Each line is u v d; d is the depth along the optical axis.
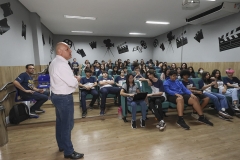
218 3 3.72
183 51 6.27
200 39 5.32
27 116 2.64
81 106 3.07
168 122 2.68
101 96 2.93
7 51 2.76
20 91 2.67
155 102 2.52
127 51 8.91
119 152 1.77
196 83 3.20
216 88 3.16
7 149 1.84
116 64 6.90
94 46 8.41
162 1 3.56
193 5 3.04
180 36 6.39
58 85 1.49
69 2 3.52
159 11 4.27
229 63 4.18
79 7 3.85
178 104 2.48
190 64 5.81
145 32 7.42
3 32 2.63
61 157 1.68
